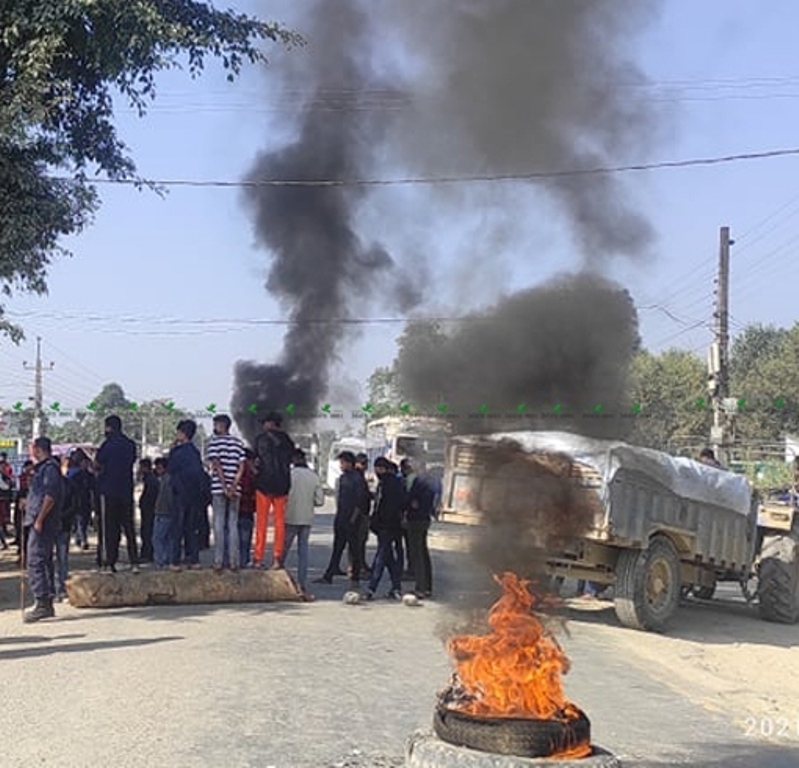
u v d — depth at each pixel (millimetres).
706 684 8469
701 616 12539
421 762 4348
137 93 11672
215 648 8047
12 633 8602
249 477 11422
